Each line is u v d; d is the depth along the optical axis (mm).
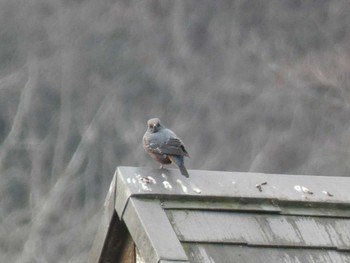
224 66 29219
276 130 27266
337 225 7199
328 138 26906
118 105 28578
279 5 29609
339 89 27953
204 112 28188
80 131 28094
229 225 7059
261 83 28625
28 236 26266
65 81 29172
